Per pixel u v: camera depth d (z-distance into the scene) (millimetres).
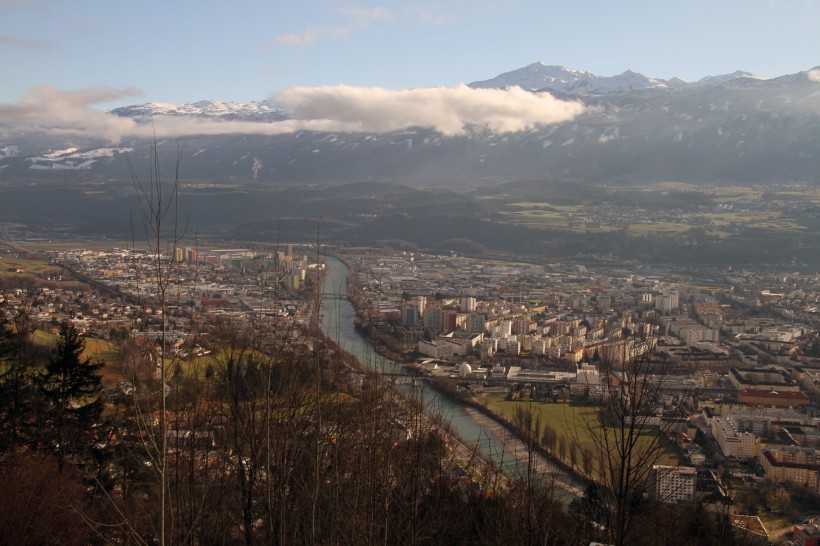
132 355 43188
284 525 33688
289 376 39656
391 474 36844
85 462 44000
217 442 40250
